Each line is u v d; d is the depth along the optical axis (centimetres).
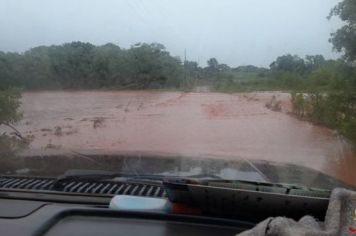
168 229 166
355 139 774
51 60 1703
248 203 167
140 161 270
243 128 1223
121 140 1102
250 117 1411
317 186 210
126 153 301
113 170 249
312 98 954
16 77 1008
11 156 285
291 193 169
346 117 851
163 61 2330
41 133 1106
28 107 1384
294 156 685
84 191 214
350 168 549
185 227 168
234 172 238
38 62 1423
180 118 1633
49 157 283
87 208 179
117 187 221
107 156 288
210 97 1952
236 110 1584
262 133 1059
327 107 896
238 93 1753
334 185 215
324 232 137
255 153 771
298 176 230
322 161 600
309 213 164
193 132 1190
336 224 141
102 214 175
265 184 176
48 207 185
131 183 227
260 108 1536
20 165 263
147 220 173
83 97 2197
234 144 934
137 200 189
